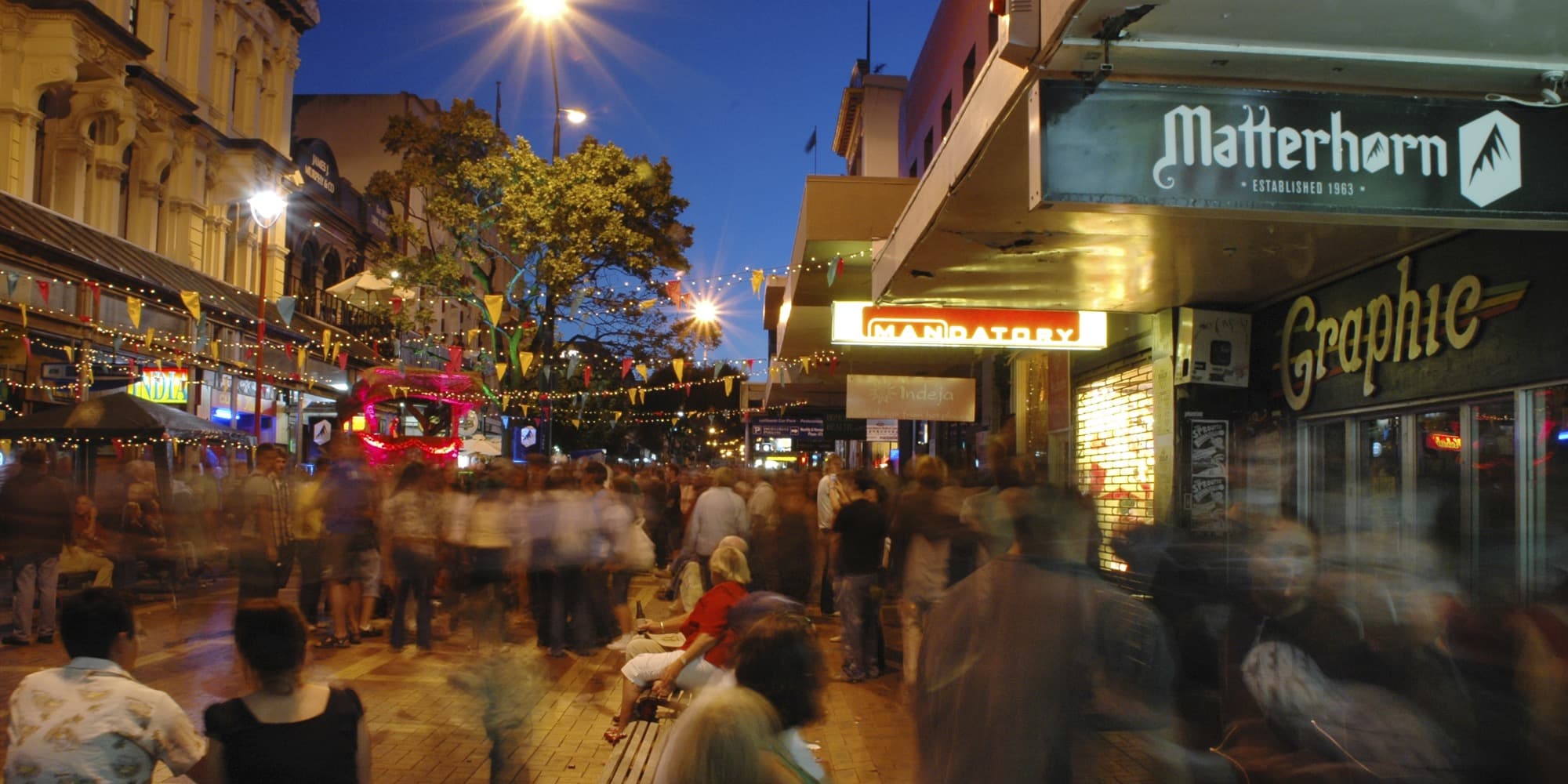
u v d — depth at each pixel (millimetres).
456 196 29828
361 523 11133
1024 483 3662
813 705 3188
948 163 7438
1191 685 6836
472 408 24656
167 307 23484
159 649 10461
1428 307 8781
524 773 6027
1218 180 4918
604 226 28609
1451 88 5098
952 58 19859
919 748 3492
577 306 22828
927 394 18078
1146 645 3492
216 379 26484
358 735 3549
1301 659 4363
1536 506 7594
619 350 32344
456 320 44812
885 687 9227
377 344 34688
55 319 20000
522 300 29391
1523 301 7684
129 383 20719
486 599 6379
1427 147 5004
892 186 12109
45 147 22078
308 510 11234
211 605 13906
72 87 22016
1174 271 10000
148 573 15086
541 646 11008
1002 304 11992
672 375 46469
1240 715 4539
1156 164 4898
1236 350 11805
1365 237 8539
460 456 23922
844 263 12281
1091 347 12578
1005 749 3232
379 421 22766
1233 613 4727
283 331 28703
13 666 9445
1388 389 9344
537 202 27984
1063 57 4848
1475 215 5004
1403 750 4176
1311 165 4953
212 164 27375
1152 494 12609
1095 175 4867
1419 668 4438
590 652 10789
